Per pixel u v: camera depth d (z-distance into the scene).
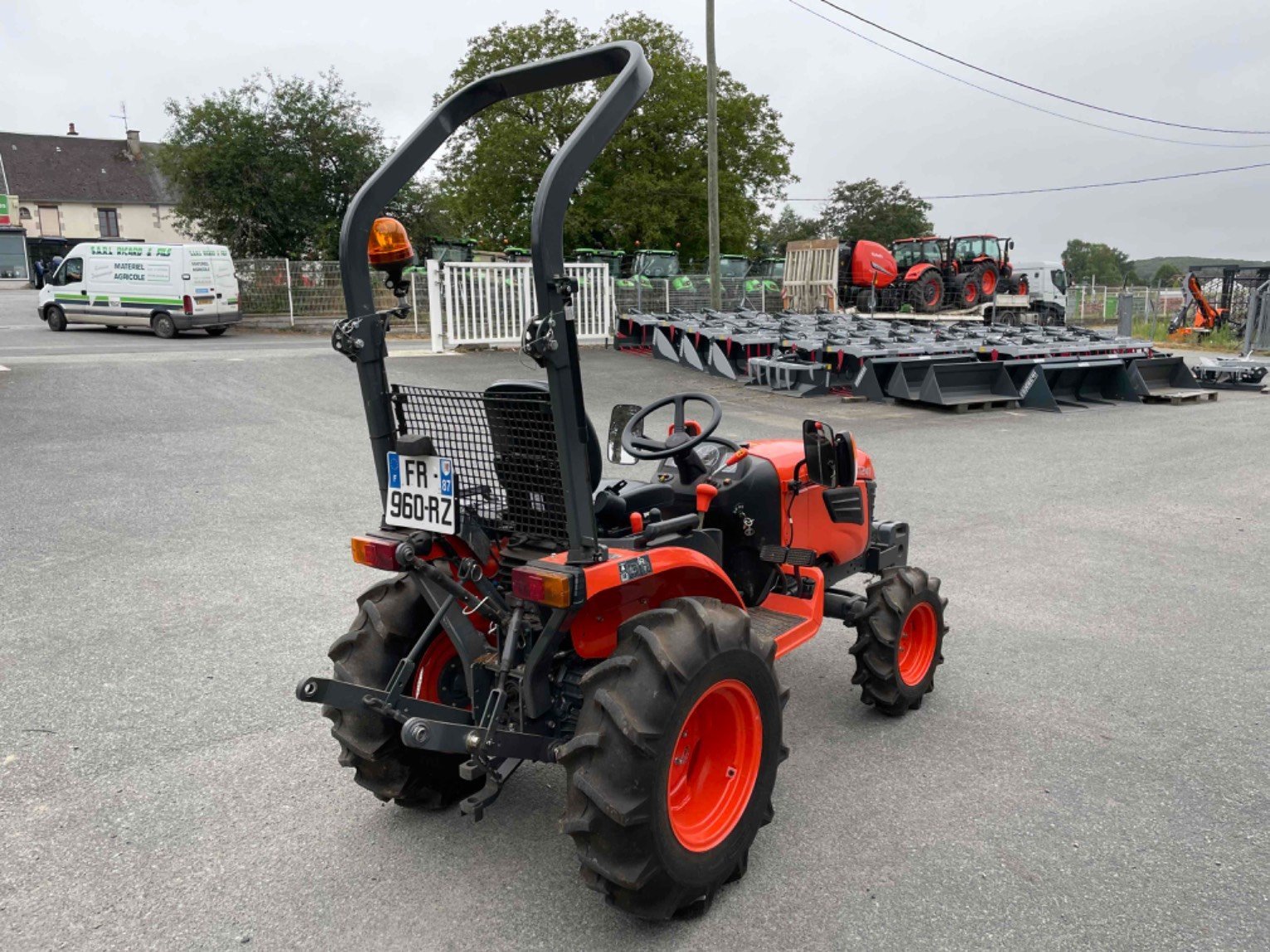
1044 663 4.77
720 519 3.84
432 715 2.95
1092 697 4.36
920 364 14.57
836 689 4.48
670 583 3.06
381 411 2.99
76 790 3.45
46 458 8.85
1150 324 33.34
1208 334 27.59
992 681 4.55
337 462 9.05
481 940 2.66
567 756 2.57
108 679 4.38
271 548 6.41
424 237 29.11
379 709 2.78
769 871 3.01
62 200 51.91
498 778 2.96
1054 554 6.72
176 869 2.99
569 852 3.12
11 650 4.69
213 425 10.62
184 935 2.67
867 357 14.28
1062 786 3.55
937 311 25.17
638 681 2.59
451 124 3.11
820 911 2.79
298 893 2.88
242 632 4.96
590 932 2.71
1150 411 14.45
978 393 14.41
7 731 3.87
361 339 2.90
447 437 3.02
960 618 5.43
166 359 15.06
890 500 8.37
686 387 15.29
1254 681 4.54
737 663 2.79
